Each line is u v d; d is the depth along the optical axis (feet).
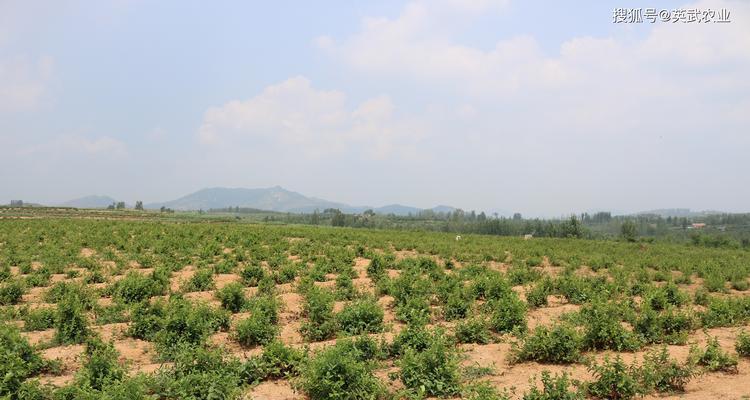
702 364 36.55
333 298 56.39
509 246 140.26
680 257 125.08
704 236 211.61
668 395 31.45
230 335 44.88
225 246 113.80
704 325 49.57
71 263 87.04
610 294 62.90
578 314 51.01
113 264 88.89
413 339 38.73
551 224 285.43
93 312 53.52
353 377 30.68
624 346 41.22
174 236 126.82
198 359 32.65
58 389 29.27
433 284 66.80
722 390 31.78
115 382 28.60
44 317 46.73
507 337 44.57
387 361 38.47
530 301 58.70
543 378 29.25
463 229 349.61
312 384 30.07
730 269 98.07
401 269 88.22
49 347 40.86
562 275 86.22
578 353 37.99
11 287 59.21
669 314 46.68
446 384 31.89
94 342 37.50
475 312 53.26
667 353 33.63
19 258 88.69
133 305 50.90
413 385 32.09
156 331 44.45
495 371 35.94
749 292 81.56
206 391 29.78
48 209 310.24
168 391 29.60
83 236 124.36
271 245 113.50
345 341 35.91
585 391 31.07
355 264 92.73
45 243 111.45
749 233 399.65
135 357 39.42
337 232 164.96
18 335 35.58
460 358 37.35
